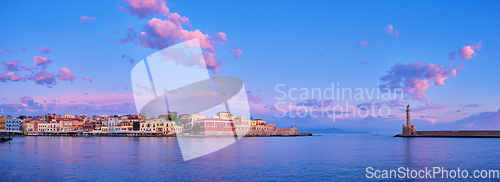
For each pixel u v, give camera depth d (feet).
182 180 139.54
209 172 158.81
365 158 229.66
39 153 246.27
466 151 302.45
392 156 247.29
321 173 161.07
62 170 162.20
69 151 265.75
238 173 157.69
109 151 264.31
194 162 192.75
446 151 302.86
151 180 139.13
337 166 184.85
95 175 148.46
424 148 349.82
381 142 525.34
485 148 347.15
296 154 256.52
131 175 149.07
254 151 281.95
